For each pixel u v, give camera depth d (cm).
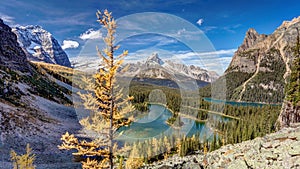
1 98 5603
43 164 3089
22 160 1526
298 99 5134
